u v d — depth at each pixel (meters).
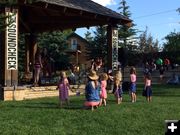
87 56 69.94
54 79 27.28
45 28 31.48
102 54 68.31
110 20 26.69
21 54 42.94
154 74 47.28
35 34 32.22
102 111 14.41
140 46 93.44
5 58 19.31
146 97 20.55
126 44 74.06
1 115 13.48
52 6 21.73
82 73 27.58
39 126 11.73
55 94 23.02
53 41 55.41
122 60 28.56
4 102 17.83
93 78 14.95
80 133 11.05
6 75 19.33
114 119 12.95
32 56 31.95
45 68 29.08
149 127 12.03
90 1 26.92
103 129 11.58
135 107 15.84
